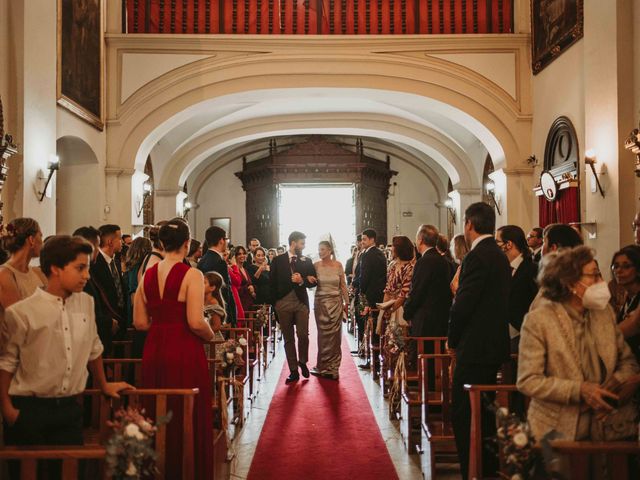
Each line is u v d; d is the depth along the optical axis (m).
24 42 8.21
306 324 8.74
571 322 2.97
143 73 12.27
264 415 6.87
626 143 7.50
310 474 5.06
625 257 3.93
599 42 8.73
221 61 12.27
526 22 12.38
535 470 2.61
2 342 3.27
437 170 22.36
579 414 2.93
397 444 5.84
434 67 12.38
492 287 4.25
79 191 11.95
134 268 6.21
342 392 7.94
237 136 17.14
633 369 2.99
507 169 12.38
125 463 2.57
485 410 4.18
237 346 6.18
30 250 3.91
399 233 22.92
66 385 3.26
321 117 17.14
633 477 3.16
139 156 12.54
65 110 10.14
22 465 2.77
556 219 10.73
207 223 22.97
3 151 7.36
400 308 7.21
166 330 4.07
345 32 12.55
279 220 21.86
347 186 22.23
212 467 4.10
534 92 12.18
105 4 12.18
